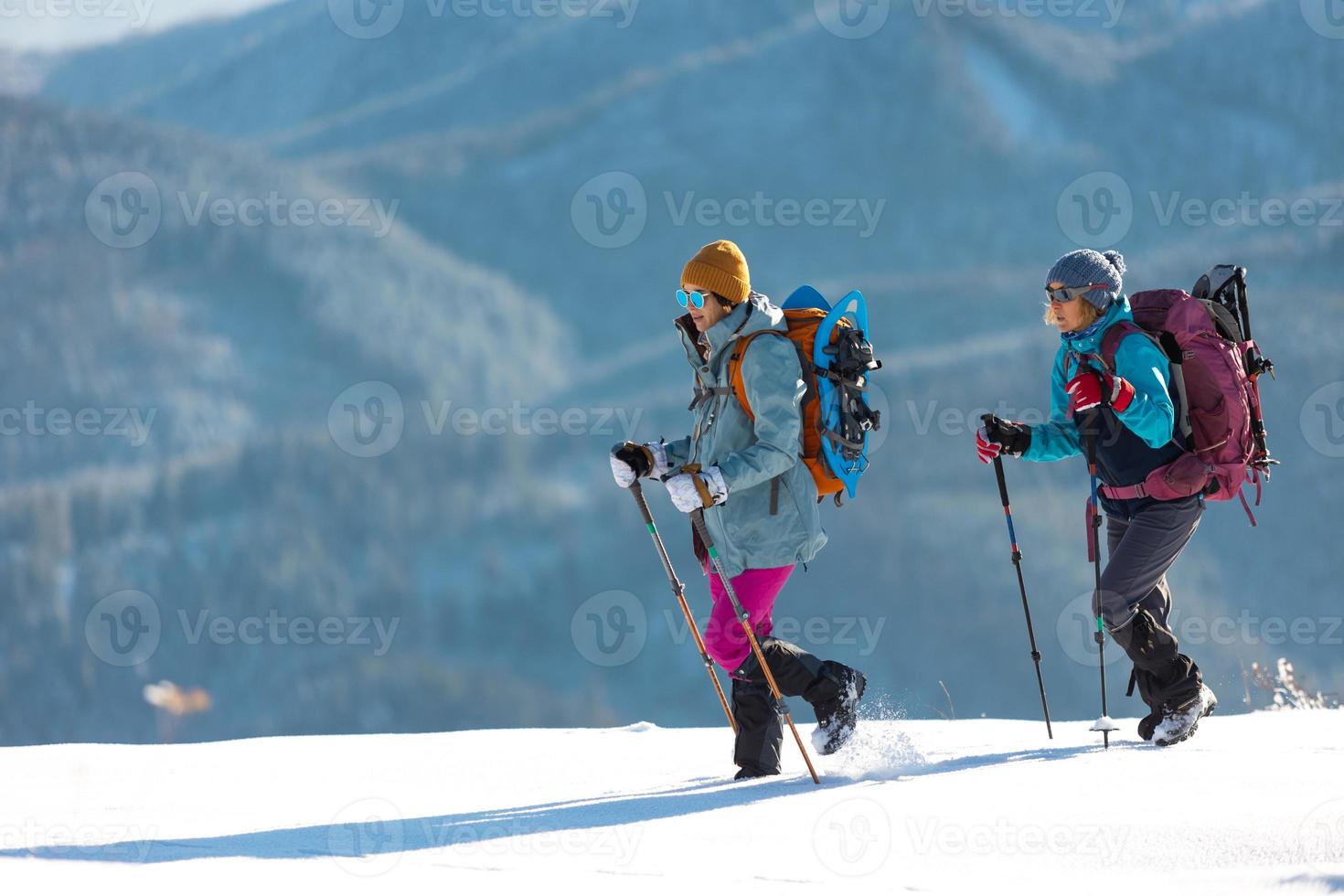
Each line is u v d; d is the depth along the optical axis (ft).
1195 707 59.31
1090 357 60.70
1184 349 60.29
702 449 56.90
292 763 65.00
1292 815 42.63
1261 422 61.98
